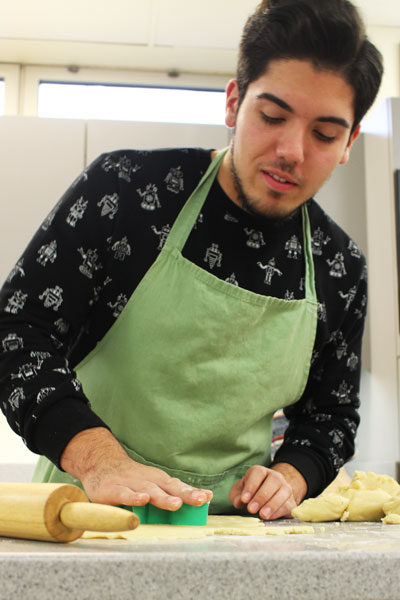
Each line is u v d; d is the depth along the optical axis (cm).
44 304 92
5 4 208
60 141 218
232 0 204
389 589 47
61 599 44
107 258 98
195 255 101
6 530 59
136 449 99
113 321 100
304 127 88
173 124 221
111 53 242
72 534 56
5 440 223
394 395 205
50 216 97
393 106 209
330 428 112
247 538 63
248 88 91
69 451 79
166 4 207
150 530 69
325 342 115
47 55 245
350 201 225
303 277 110
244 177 94
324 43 84
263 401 104
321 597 47
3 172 215
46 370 86
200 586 46
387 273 210
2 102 247
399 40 233
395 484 100
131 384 99
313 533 70
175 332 99
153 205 101
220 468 103
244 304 101
